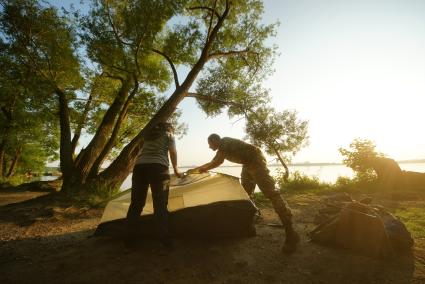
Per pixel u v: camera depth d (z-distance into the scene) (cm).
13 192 1697
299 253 382
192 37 1335
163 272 330
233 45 1455
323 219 546
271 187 400
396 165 1148
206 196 485
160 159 399
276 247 407
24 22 1179
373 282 302
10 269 358
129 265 352
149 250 400
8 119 2081
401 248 389
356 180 1221
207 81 1470
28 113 1848
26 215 721
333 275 318
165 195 395
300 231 493
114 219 468
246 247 408
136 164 401
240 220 450
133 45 1217
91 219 672
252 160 408
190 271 332
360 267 338
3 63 1311
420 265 343
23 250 437
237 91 1493
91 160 1159
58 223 643
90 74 1437
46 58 1238
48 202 868
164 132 418
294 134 1505
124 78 1423
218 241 438
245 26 1436
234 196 468
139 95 1511
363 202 482
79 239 484
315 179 1288
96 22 1196
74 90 1496
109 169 1065
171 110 1163
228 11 1303
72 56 1264
